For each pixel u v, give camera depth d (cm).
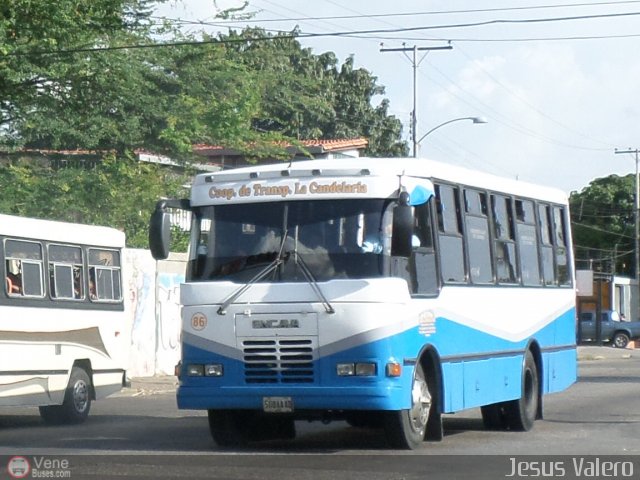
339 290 1495
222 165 4553
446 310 1661
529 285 2022
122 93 3316
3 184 3200
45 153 3541
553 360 2141
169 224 1571
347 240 1516
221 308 1532
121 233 2356
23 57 2898
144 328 3281
